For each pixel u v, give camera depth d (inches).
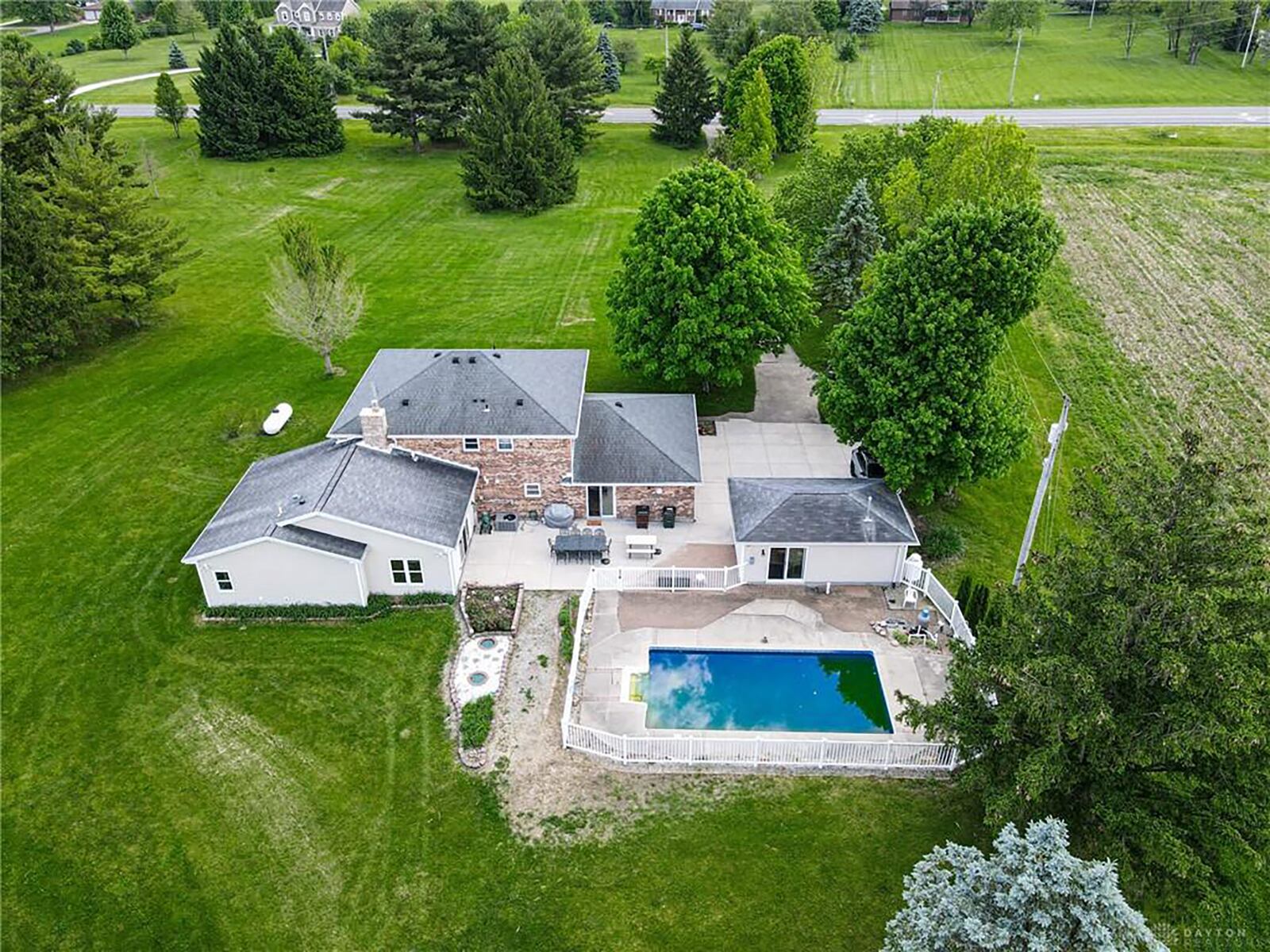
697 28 5275.6
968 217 1289.4
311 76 3353.8
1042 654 866.8
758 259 1622.8
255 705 1106.1
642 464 1405.0
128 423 1713.8
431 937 855.7
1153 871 824.9
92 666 1170.0
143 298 2000.5
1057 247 1354.6
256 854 932.6
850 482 1363.2
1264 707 777.6
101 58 5014.8
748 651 1179.9
